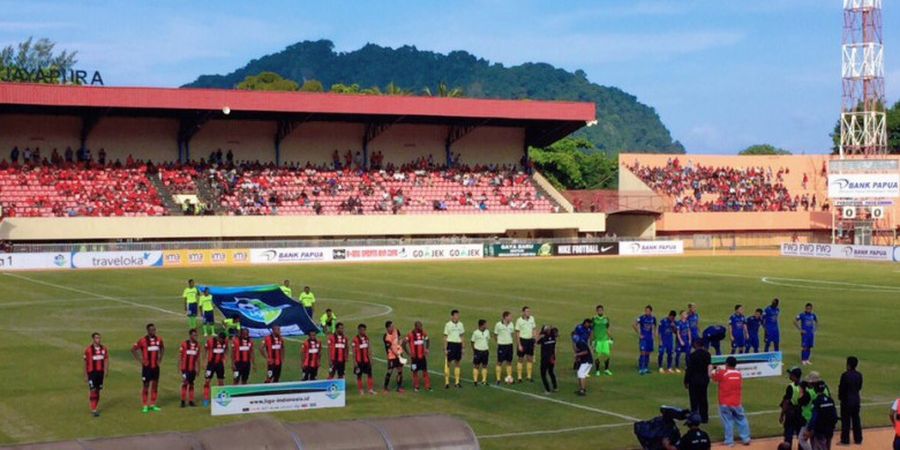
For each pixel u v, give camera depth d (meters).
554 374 35.34
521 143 112.38
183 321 50.00
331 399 30.59
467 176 106.62
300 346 42.41
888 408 30.84
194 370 30.58
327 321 39.75
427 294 61.75
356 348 32.72
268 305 45.81
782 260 94.56
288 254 85.25
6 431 27.62
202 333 45.97
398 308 54.84
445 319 50.44
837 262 92.00
